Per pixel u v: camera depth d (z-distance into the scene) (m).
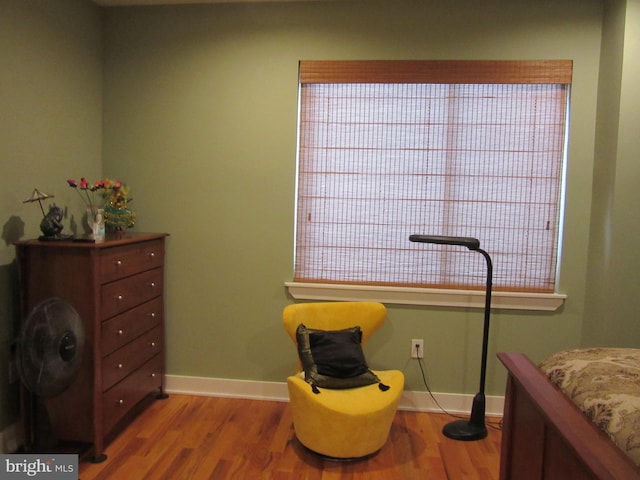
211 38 2.77
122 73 2.84
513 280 2.71
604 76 2.50
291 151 2.76
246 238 2.83
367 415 2.11
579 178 2.61
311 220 2.81
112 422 2.28
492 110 2.65
